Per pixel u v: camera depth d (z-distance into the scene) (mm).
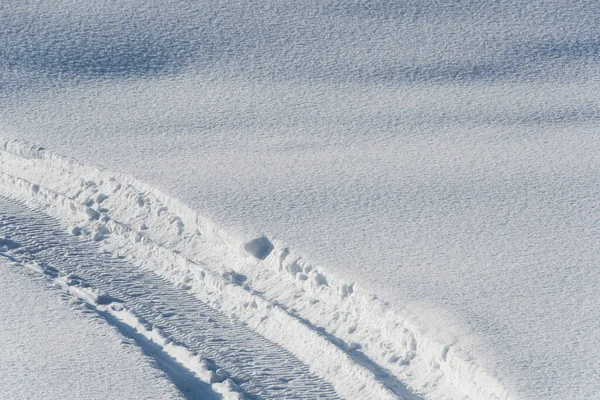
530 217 38375
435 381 26984
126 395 25766
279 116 55281
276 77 63094
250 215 38094
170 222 39000
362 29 71438
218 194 40656
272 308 31484
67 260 36719
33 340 29109
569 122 54688
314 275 32469
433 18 73625
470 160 46844
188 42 68562
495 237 36031
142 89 60531
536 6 76188
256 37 69688
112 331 30047
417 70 64688
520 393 24328
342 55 67000
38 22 70062
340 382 27625
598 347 26812
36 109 55281
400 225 37375
